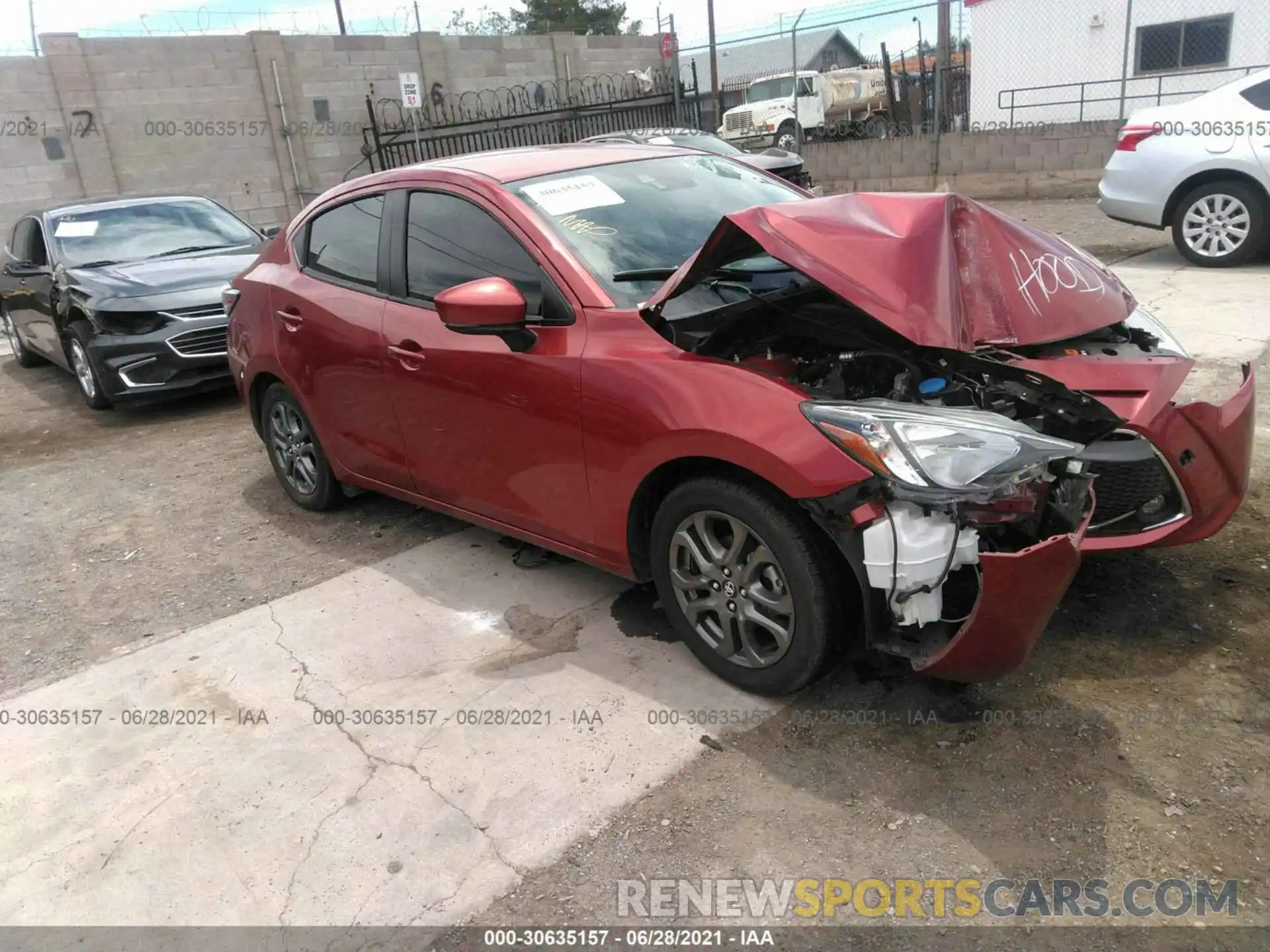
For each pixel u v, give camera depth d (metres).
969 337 2.62
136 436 6.80
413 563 4.18
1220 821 2.33
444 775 2.77
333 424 4.32
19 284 8.46
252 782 2.82
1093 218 11.61
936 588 2.49
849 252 2.68
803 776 2.62
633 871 2.37
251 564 4.36
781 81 20.72
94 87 14.65
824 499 2.50
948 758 2.62
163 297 6.87
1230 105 7.98
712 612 3.04
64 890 2.49
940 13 14.50
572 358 3.07
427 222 3.71
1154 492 2.94
